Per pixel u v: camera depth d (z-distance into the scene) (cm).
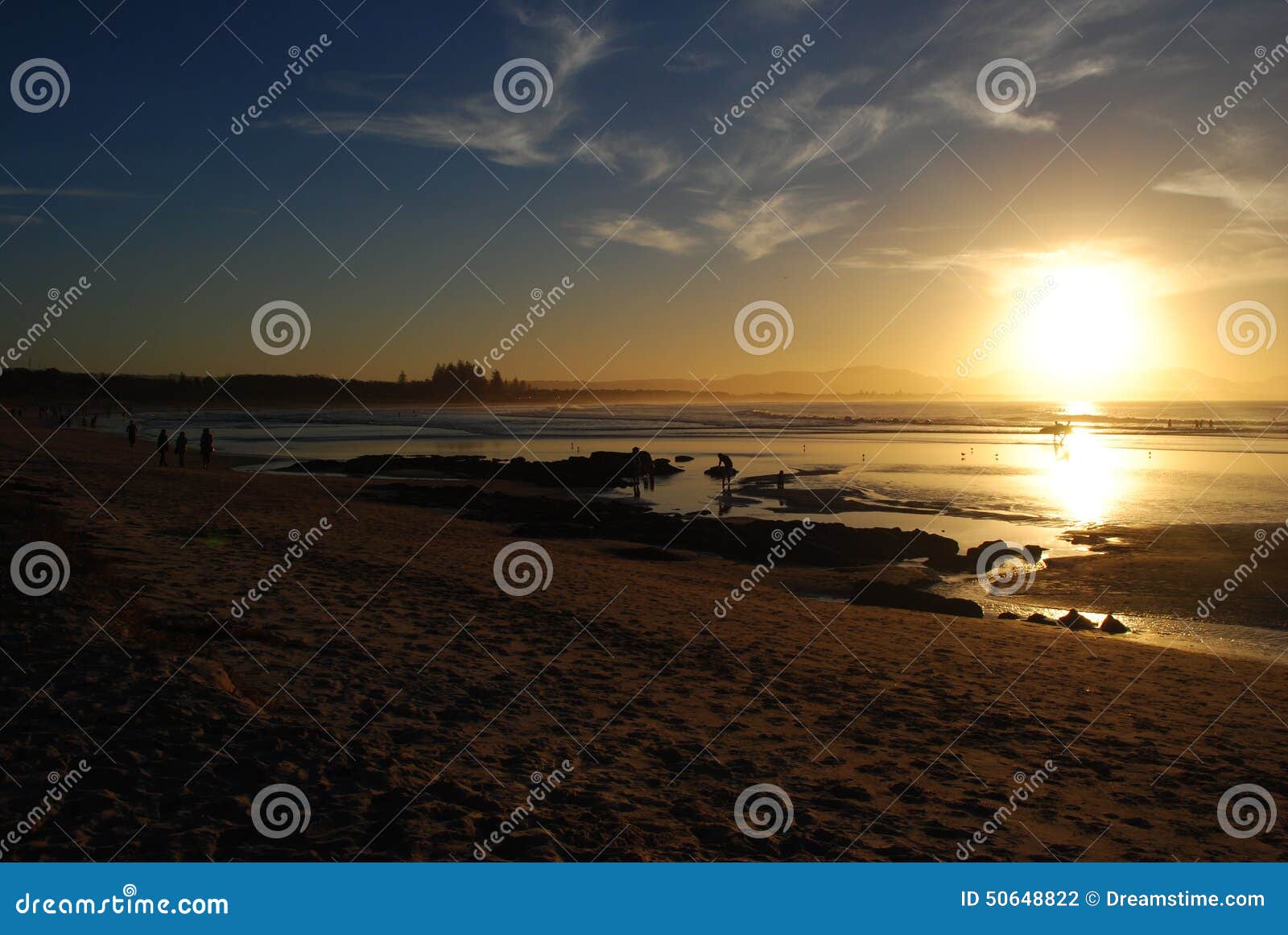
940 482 4175
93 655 745
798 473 4706
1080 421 11388
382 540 1970
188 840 466
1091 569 2123
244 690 729
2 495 1897
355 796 543
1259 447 6222
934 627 1475
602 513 2895
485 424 11919
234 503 2516
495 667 946
